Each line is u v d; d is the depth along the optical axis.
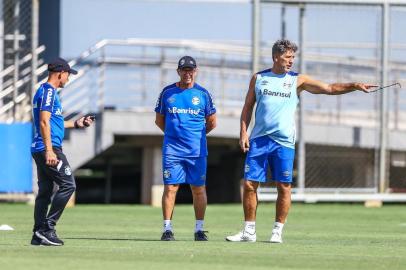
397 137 45.81
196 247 21.33
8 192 42.34
